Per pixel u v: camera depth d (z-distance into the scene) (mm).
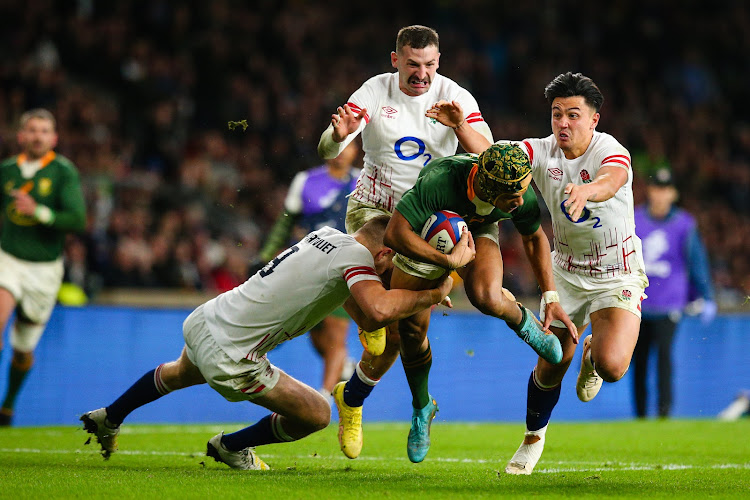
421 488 14781
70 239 40062
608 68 72062
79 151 49188
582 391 20062
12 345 28344
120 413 18047
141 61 57344
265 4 64812
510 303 16203
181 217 46031
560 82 17703
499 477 16766
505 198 14734
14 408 30672
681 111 71875
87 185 46906
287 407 16672
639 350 34469
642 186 60844
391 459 20625
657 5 76750
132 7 60312
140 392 17875
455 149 18500
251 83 58969
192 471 17078
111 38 57781
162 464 18672
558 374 18000
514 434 27766
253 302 16125
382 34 68688
